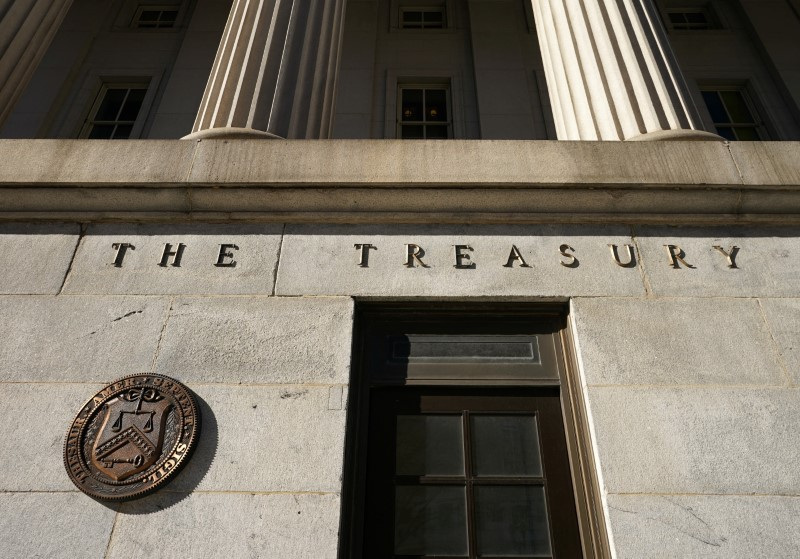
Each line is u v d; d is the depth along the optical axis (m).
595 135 5.68
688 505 3.67
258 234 4.79
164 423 3.89
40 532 3.62
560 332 4.62
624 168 4.86
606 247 4.76
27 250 4.76
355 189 4.80
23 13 6.77
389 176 4.79
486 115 12.49
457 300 4.55
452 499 4.11
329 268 4.62
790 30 14.02
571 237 4.82
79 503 3.70
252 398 4.04
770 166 4.91
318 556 3.51
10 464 3.84
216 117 5.54
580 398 4.26
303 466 3.79
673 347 4.29
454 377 4.48
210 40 13.84
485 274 4.61
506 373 4.50
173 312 4.41
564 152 4.96
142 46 13.92
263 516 3.63
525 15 14.31
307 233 4.79
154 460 3.76
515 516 4.04
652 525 3.60
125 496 3.64
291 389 4.07
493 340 4.64
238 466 3.79
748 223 4.90
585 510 3.95
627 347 4.28
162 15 14.82
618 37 6.18
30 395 4.09
